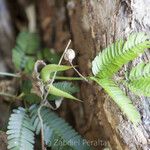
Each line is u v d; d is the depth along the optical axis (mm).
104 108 223
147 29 228
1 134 246
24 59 312
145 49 222
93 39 242
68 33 299
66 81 259
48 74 220
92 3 246
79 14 270
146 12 231
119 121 214
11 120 228
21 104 269
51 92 226
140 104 213
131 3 229
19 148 218
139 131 210
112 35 229
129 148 211
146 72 206
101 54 212
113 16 232
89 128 266
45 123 242
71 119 292
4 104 295
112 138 225
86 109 269
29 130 228
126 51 206
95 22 242
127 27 227
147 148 207
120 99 199
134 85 206
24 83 275
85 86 254
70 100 288
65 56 218
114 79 216
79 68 263
